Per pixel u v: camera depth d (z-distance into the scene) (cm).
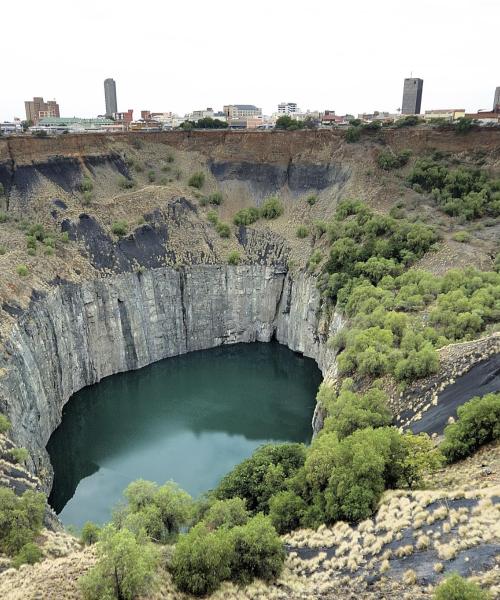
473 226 8494
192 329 9506
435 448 3894
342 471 3697
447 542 2792
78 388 7894
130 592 2733
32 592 2806
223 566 3081
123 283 8488
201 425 7281
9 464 4569
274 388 8375
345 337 6669
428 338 5700
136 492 4206
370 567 2923
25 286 6919
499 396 3753
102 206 9281
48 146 9712
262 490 4341
